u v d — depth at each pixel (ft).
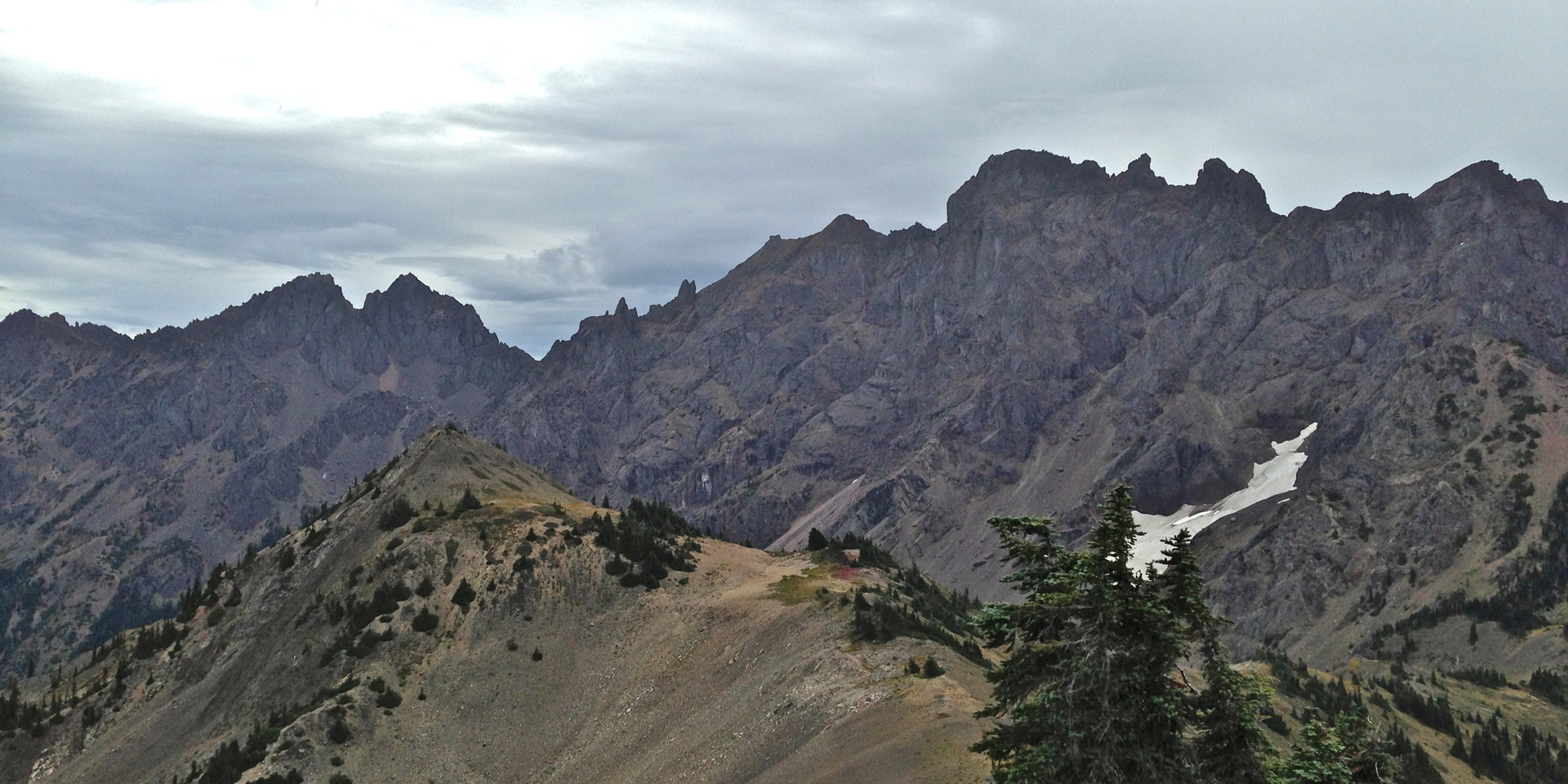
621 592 585.22
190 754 545.85
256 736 495.00
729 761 381.40
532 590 594.65
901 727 330.13
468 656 549.13
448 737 492.95
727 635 508.12
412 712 508.12
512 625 572.51
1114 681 161.48
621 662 527.81
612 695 503.61
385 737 489.26
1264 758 185.47
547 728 495.00
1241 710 172.86
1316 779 217.15
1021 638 182.29
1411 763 556.10
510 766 473.67
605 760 453.17
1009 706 181.47
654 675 504.02
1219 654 173.88
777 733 379.35
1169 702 163.22
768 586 570.05
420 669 542.16
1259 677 179.11
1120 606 164.55
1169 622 165.78
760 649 474.90
